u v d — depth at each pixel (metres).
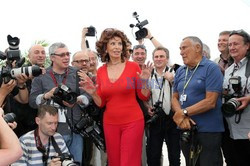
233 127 3.09
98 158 4.01
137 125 3.07
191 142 2.93
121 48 3.12
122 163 3.04
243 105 2.89
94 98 3.12
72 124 3.24
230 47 3.07
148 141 3.82
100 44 3.17
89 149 3.59
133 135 3.05
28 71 2.42
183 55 2.99
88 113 3.33
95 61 4.17
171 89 3.77
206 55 3.92
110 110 3.10
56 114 2.92
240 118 3.01
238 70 3.09
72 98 2.98
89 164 3.67
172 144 3.79
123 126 3.07
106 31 3.15
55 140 3.00
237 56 3.05
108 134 3.13
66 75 3.33
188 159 3.06
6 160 1.16
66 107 3.21
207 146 2.91
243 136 3.03
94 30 4.52
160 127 3.75
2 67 2.46
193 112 2.85
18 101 3.31
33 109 3.42
